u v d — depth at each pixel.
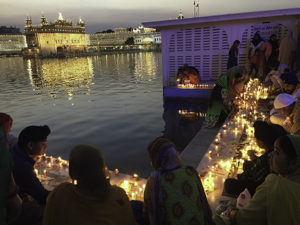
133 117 11.81
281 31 13.04
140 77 31.36
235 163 5.38
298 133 4.52
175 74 16.08
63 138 9.27
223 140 6.75
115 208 2.04
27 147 3.64
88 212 1.92
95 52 163.12
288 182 2.08
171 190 2.12
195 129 9.54
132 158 7.20
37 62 86.00
